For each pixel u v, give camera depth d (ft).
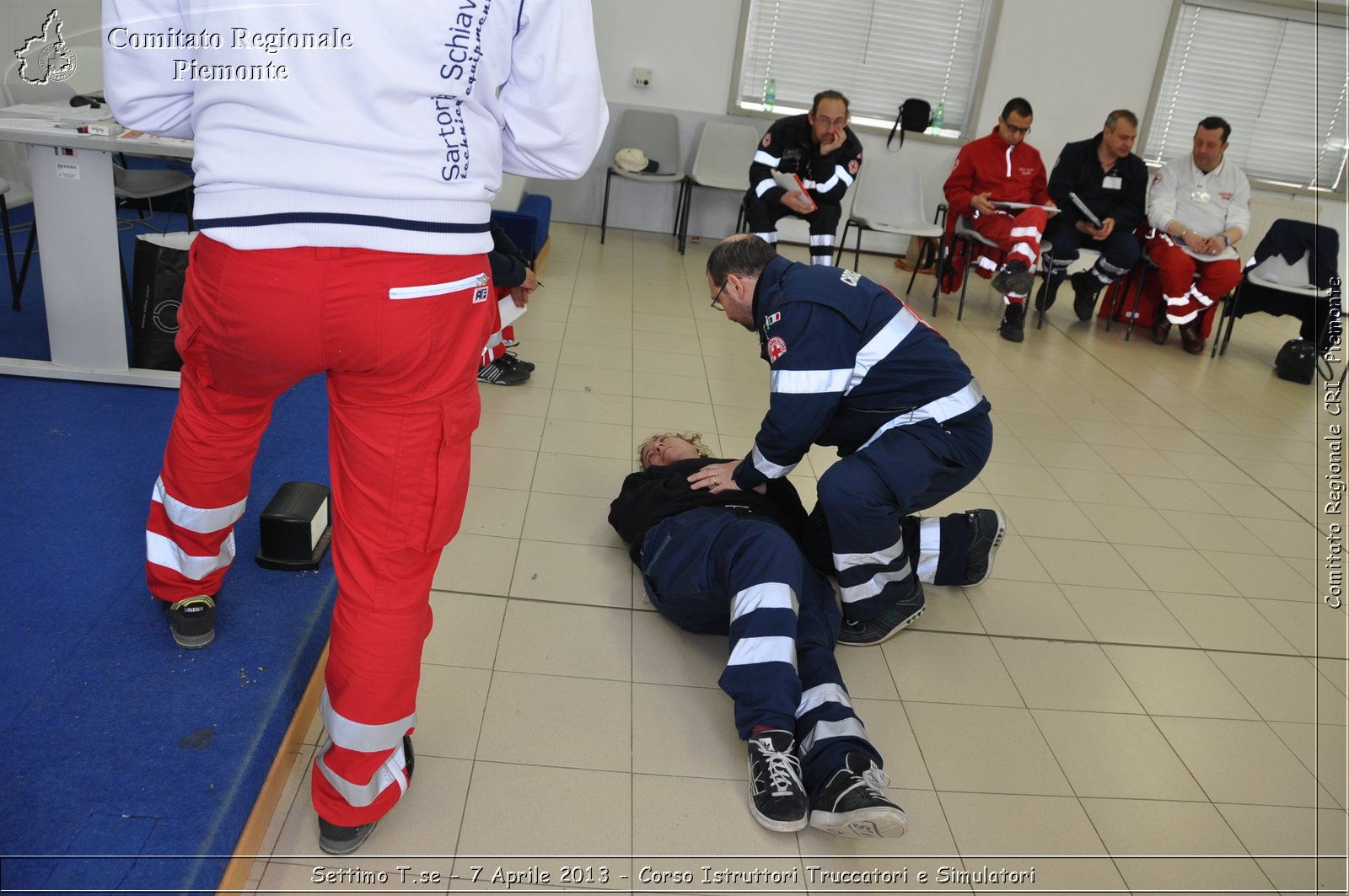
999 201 18.48
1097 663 8.11
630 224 23.62
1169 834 6.35
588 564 8.50
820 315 7.18
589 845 5.65
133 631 6.09
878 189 20.98
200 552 5.87
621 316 16.20
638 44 22.11
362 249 4.17
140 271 9.45
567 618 7.72
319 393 10.20
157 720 5.41
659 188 23.27
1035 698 7.55
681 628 7.72
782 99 22.97
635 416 11.90
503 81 4.38
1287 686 8.11
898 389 7.45
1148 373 16.70
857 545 7.34
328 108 3.97
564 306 16.39
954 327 18.31
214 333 4.50
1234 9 22.16
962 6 22.27
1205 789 6.80
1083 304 19.52
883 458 7.29
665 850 5.70
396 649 4.83
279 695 5.76
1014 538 10.16
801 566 6.75
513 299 11.10
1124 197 18.88
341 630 4.83
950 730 7.06
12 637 5.88
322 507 7.21
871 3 22.18
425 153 4.14
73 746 5.14
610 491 9.84
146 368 9.77
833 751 5.97
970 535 8.40
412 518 4.70
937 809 6.30
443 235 4.30
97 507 7.41
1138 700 7.71
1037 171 19.20
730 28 21.99
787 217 24.13
